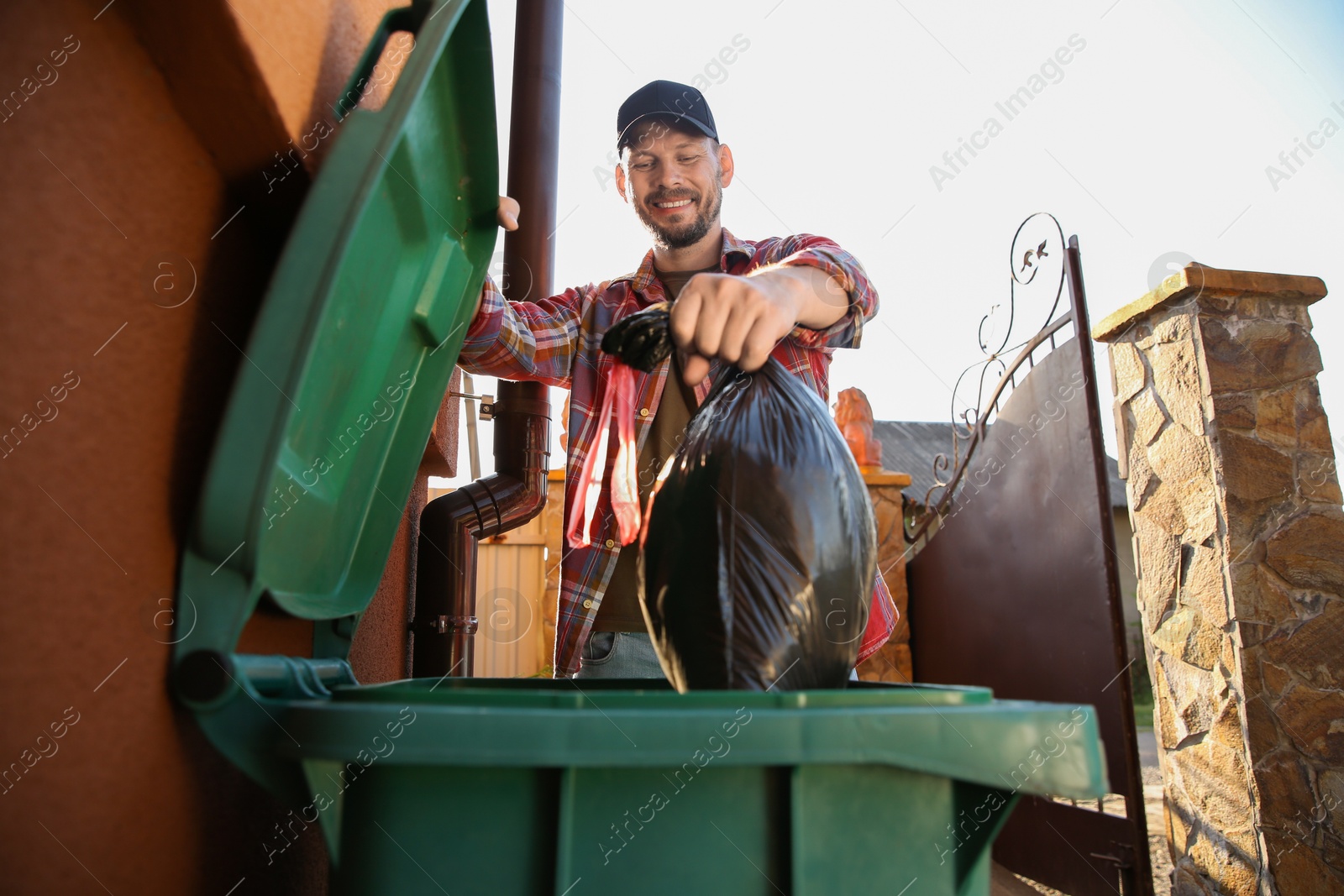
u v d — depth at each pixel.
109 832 0.63
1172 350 2.80
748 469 0.87
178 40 0.71
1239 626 2.48
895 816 0.70
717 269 2.09
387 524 1.17
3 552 0.58
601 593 1.71
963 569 4.06
